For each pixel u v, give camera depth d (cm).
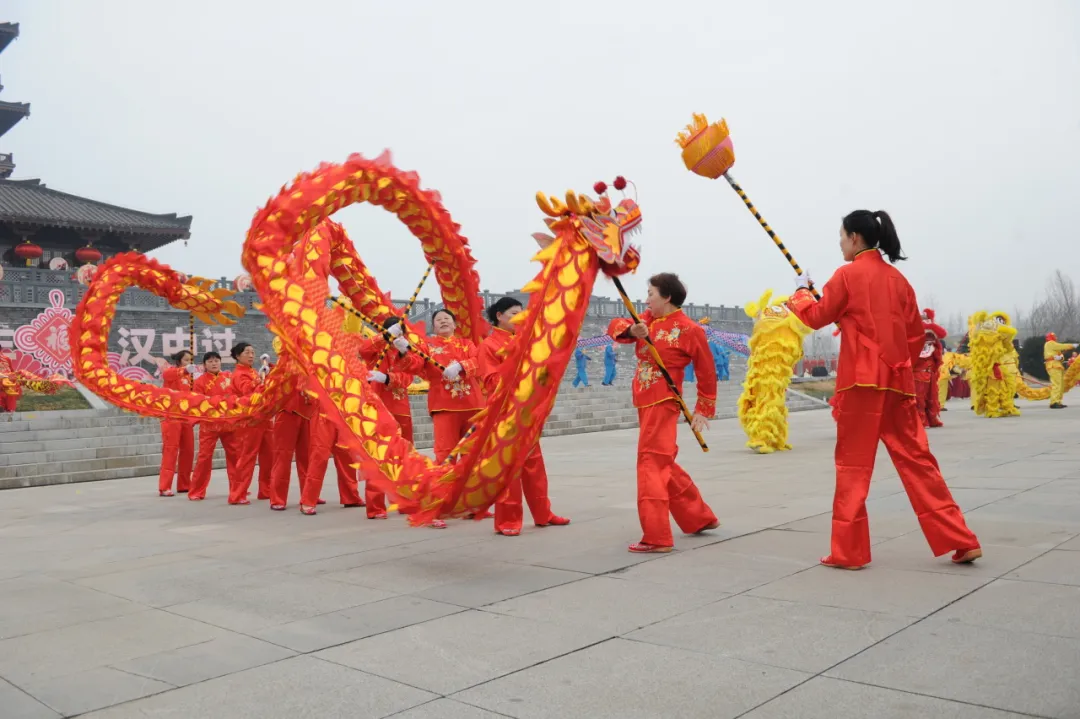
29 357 2362
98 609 431
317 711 282
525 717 271
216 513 819
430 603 418
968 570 429
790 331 1161
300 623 391
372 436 515
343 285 727
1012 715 254
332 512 792
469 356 668
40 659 348
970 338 1758
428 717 274
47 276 2639
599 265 480
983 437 1197
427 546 579
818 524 586
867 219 457
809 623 354
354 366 543
